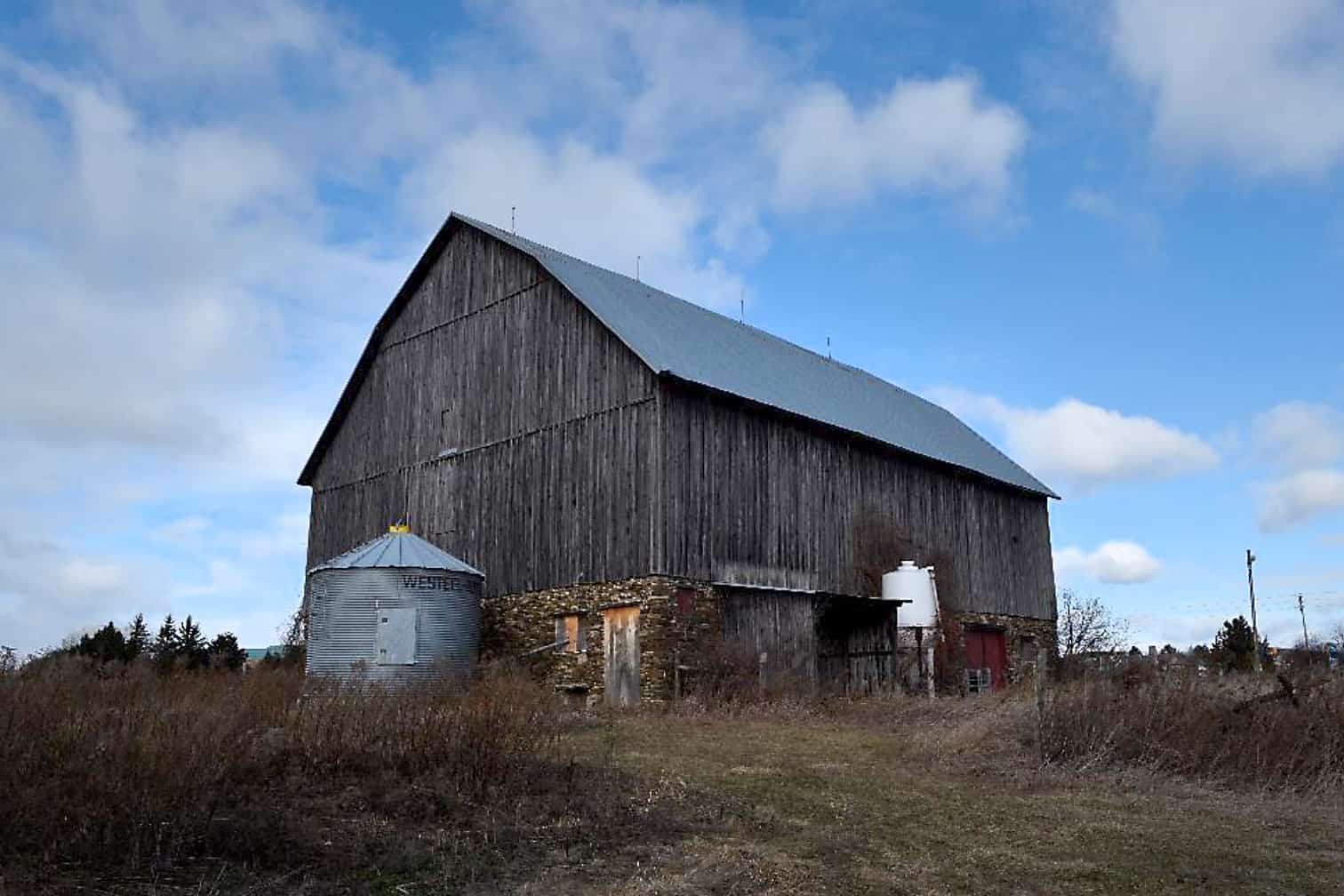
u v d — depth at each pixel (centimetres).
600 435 2420
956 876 866
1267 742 1356
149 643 2975
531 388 2619
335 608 2252
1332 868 931
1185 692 1484
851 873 855
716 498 2394
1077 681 1798
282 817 839
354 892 725
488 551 2622
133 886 688
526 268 2719
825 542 2667
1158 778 1318
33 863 692
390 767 995
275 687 1074
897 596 2733
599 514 2375
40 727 791
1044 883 857
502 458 2648
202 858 755
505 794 985
